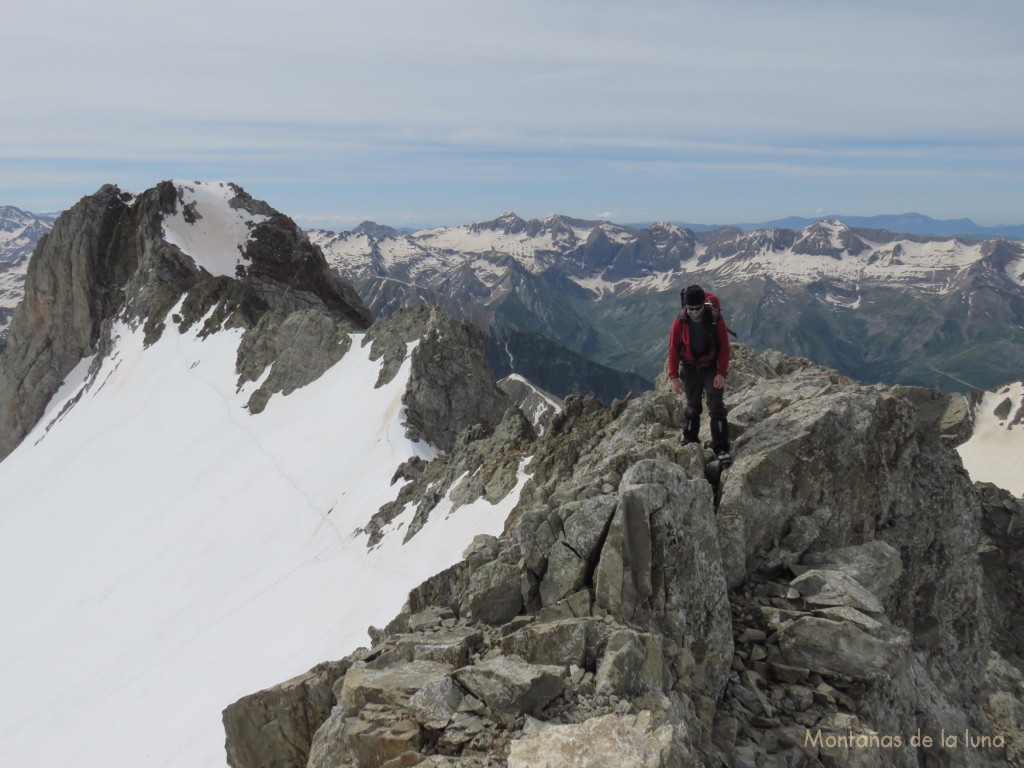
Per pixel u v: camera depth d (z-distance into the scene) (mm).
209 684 42312
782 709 14188
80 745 43312
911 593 19750
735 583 16594
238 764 18688
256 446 84062
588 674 12758
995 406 189875
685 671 13758
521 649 13539
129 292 145250
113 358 134625
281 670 38688
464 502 43844
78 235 154375
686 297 18469
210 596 57906
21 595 76938
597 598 14539
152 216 156000
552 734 10883
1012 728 22828
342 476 65938
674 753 10594
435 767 11172
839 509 18781
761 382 24453
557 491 17875
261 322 104250
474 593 16328
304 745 17812
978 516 22734
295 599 48281
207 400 101125
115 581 69750
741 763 12859
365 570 46188
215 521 71000
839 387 21844
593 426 30578
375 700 13570
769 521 17719
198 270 148000
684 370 19031
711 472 18531
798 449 18375
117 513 86625
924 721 16422
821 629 14930
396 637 16531
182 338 123188
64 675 56562
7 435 148875
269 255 158875
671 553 14781
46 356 149625
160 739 38719
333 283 166750
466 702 12547
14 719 53250
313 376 92125
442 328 81062
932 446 22562
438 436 70750
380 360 83125
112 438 107500
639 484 15172
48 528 91688
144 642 56062
